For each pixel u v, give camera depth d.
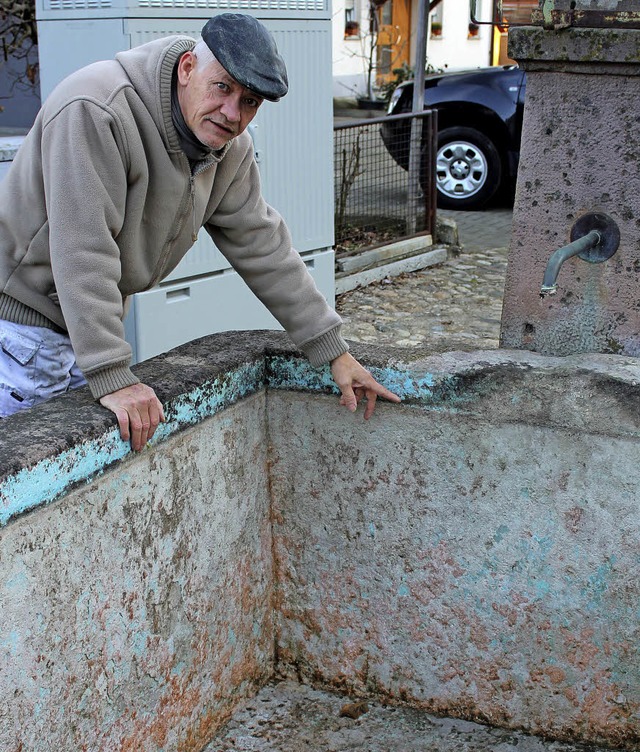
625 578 2.24
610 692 2.34
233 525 2.47
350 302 6.83
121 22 3.99
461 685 2.52
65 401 2.02
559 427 2.20
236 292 4.73
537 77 2.38
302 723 2.56
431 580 2.47
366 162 7.39
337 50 19.61
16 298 2.22
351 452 2.47
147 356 4.37
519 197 2.51
